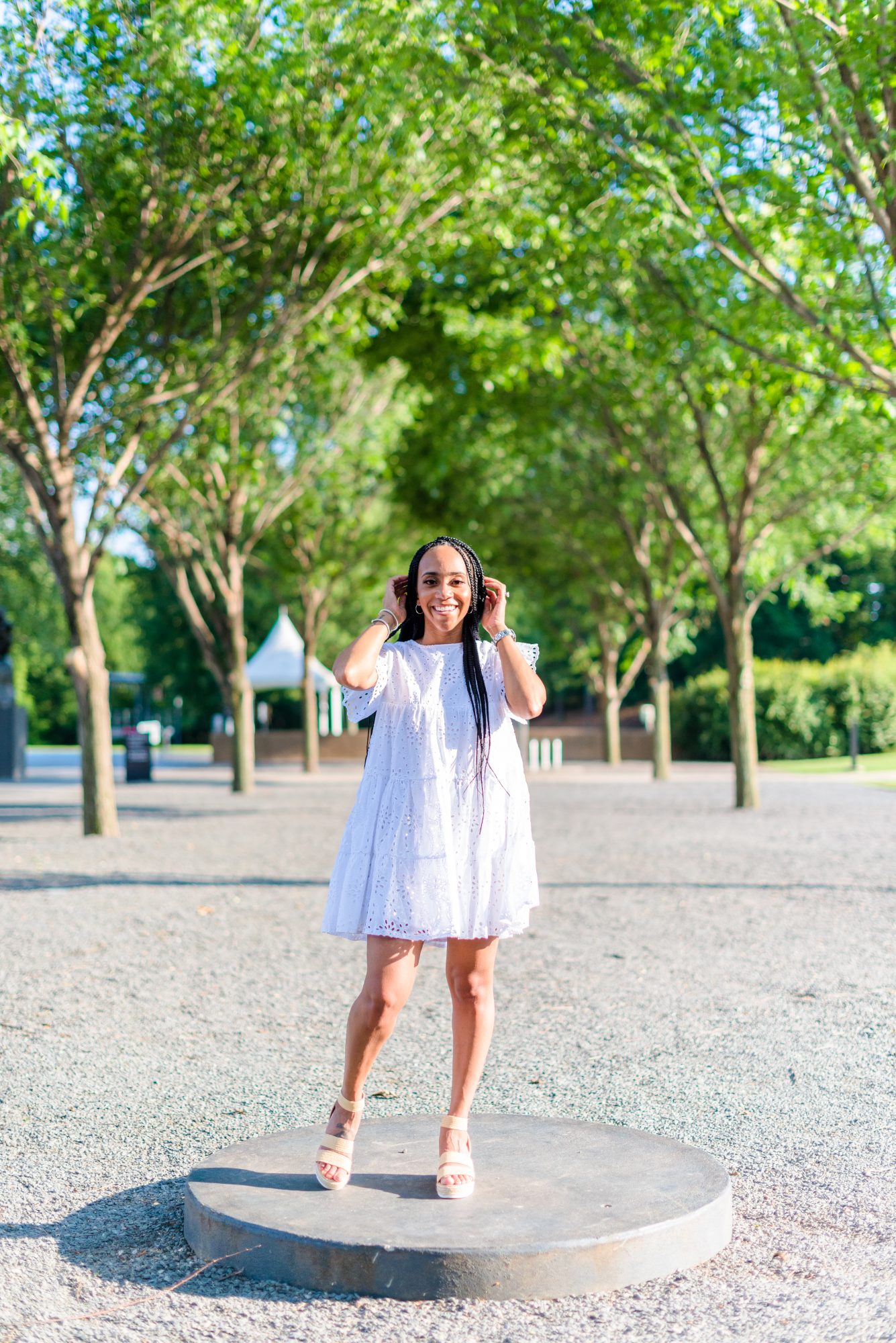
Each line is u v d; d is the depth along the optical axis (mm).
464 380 22016
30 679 81312
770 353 12367
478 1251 3295
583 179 11758
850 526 22453
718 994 7199
